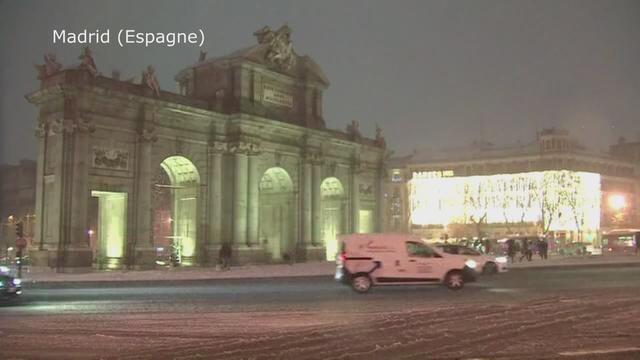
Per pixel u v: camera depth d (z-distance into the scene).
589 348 13.70
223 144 55.34
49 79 45.66
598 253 88.88
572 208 119.19
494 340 14.79
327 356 13.18
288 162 61.28
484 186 135.12
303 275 40.66
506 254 67.88
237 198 54.94
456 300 23.83
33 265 45.50
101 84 46.59
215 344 14.60
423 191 142.50
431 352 13.48
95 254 61.53
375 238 28.81
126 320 18.62
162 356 13.34
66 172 44.41
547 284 31.77
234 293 27.92
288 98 61.84
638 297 24.08
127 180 48.03
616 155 142.25
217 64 56.97
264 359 12.96
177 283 35.50
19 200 81.75
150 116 49.25
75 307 22.08
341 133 68.81
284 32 60.22
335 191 69.38
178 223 55.72
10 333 16.31
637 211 141.62
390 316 19.03
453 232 135.38
